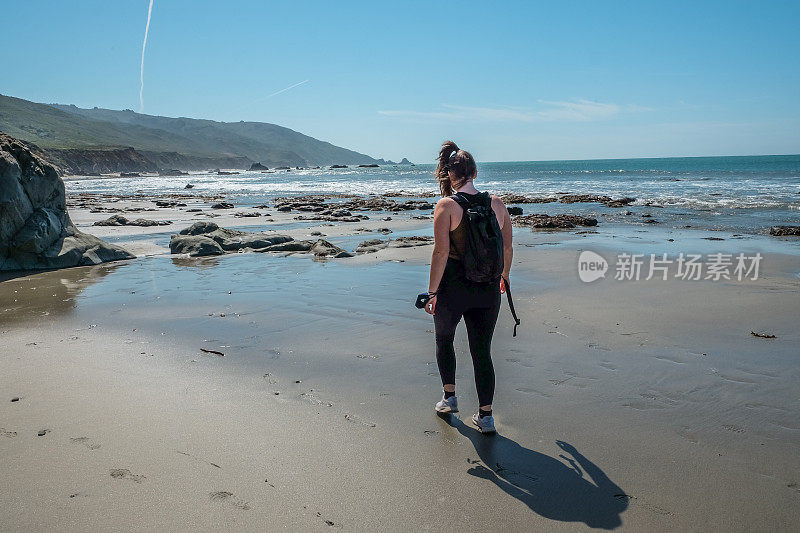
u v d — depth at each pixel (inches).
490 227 134.1
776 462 123.3
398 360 195.2
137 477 118.6
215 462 125.0
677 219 717.3
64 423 146.0
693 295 290.4
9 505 108.3
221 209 1084.5
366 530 101.0
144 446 132.7
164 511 106.3
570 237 561.3
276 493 112.7
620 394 162.9
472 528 101.4
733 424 142.6
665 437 136.0
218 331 236.8
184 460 125.9
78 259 440.5
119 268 421.7
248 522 103.0
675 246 477.1
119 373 185.6
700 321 239.8
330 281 345.4
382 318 253.0
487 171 3415.4
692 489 113.2
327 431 140.9
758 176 1740.9
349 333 229.9
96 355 205.6
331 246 477.1
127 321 256.7
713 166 3319.4
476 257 133.4
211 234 537.0
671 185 1427.2
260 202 1310.3
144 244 556.7
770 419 145.1
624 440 134.8
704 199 980.6
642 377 176.1
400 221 784.3
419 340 218.1
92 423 145.9
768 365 185.2
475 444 133.7
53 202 460.1
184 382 176.4
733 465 122.3
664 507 107.0
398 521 103.6
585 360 192.7
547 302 278.7
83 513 105.6
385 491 113.6
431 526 102.1
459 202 136.4
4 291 335.6
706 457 126.0
